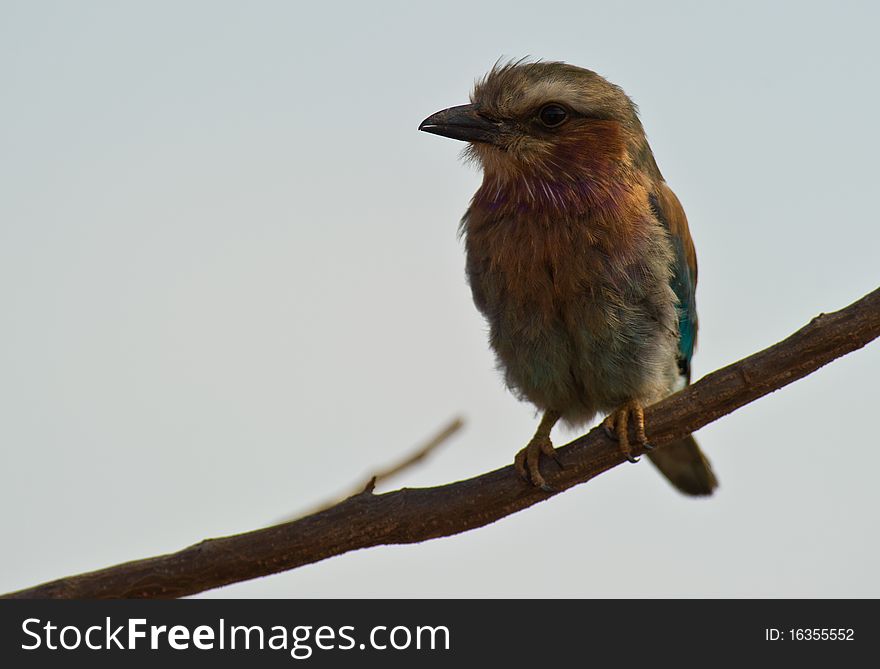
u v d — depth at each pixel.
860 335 8.80
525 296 10.99
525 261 10.91
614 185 10.98
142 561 8.69
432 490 9.30
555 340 11.07
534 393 11.57
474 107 11.41
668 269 11.17
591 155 10.98
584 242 10.77
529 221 10.95
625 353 10.93
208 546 8.77
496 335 11.43
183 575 8.67
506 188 11.19
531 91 11.12
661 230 11.17
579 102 11.06
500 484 9.54
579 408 11.68
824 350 8.91
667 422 9.61
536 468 9.63
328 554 8.96
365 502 9.07
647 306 10.98
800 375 9.09
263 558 8.77
